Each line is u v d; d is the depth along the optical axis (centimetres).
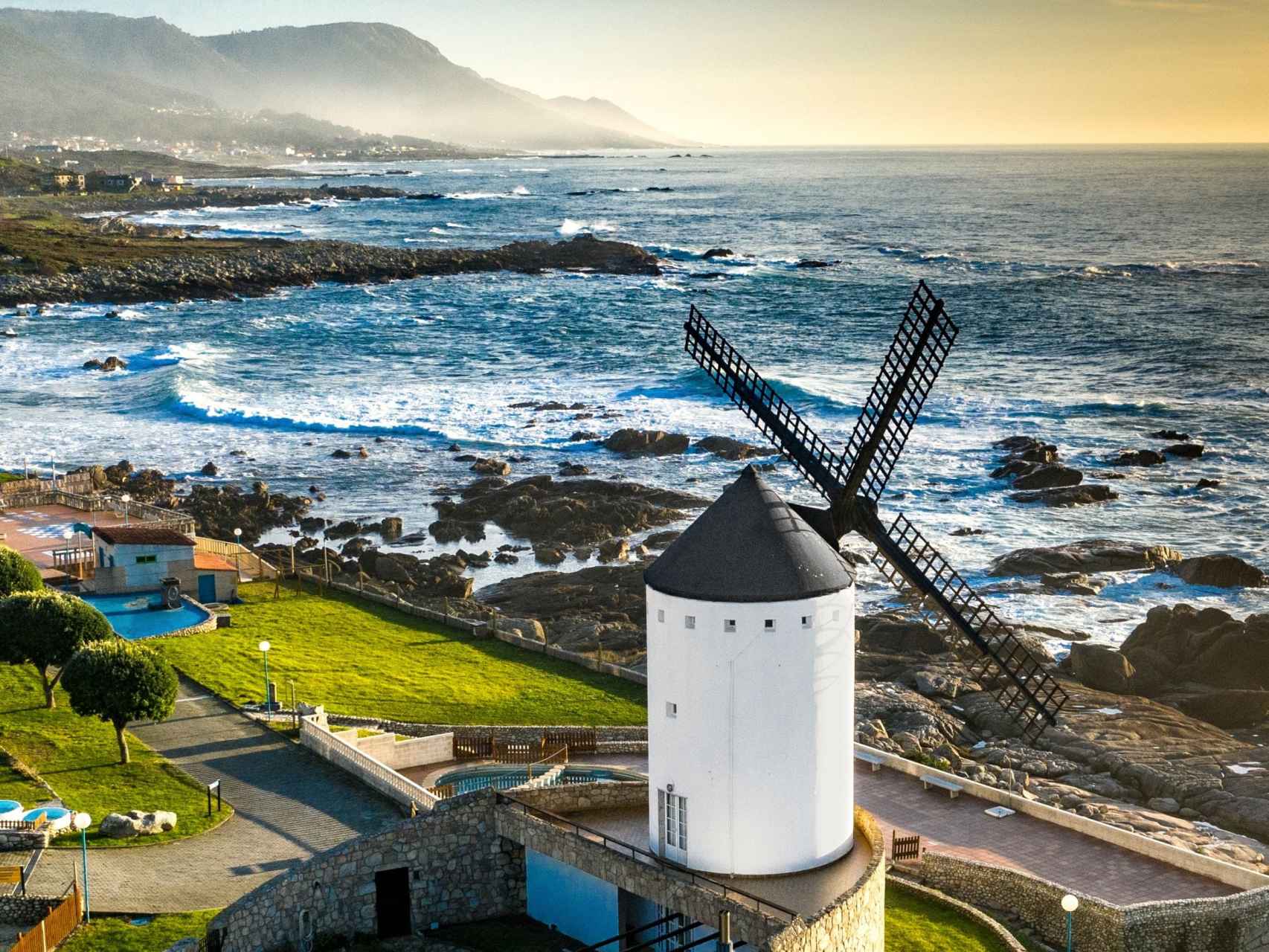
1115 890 4106
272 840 4112
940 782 4881
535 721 5600
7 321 18775
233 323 18575
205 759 4822
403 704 5716
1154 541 8931
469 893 3728
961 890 4144
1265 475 10356
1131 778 5534
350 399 13512
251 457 11506
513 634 6750
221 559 7588
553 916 3691
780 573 3278
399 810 4362
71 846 4016
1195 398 12825
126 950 3375
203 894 3719
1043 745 5878
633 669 6494
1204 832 4972
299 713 5303
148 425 12688
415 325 18200
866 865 3394
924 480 10338
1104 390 13250
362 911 3616
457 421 12550
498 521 9694
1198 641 6775
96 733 5028
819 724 3331
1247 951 3884
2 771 4609
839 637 3341
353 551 9094
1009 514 9538
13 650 5197
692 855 3381
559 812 3800
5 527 8075
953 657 6888
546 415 12675
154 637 6406
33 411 13288
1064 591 8006
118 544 6969
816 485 3875
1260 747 5872
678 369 14725
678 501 9925
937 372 3888
